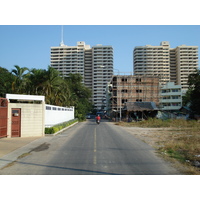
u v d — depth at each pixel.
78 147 11.08
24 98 15.59
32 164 7.43
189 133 17.83
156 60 127.31
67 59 134.62
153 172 6.36
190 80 43.44
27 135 15.64
